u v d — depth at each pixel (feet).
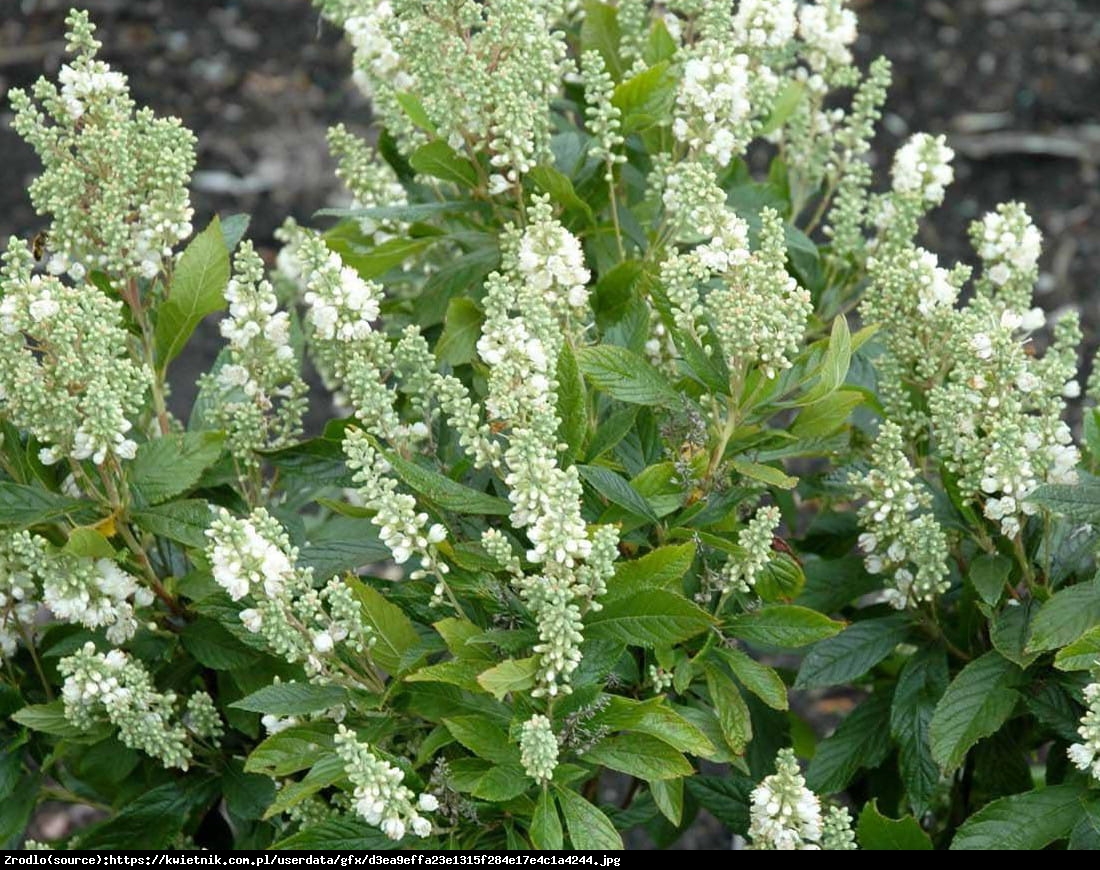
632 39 5.26
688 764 4.36
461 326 4.91
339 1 5.38
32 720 4.75
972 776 5.25
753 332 4.47
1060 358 4.97
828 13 5.39
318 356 5.40
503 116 4.79
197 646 4.88
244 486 4.96
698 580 4.68
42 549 4.61
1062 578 4.80
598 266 5.15
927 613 4.94
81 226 4.83
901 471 4.70
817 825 4.46
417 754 4.66
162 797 4.93
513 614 4.50
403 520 4.40
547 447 4.43
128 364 4.62
